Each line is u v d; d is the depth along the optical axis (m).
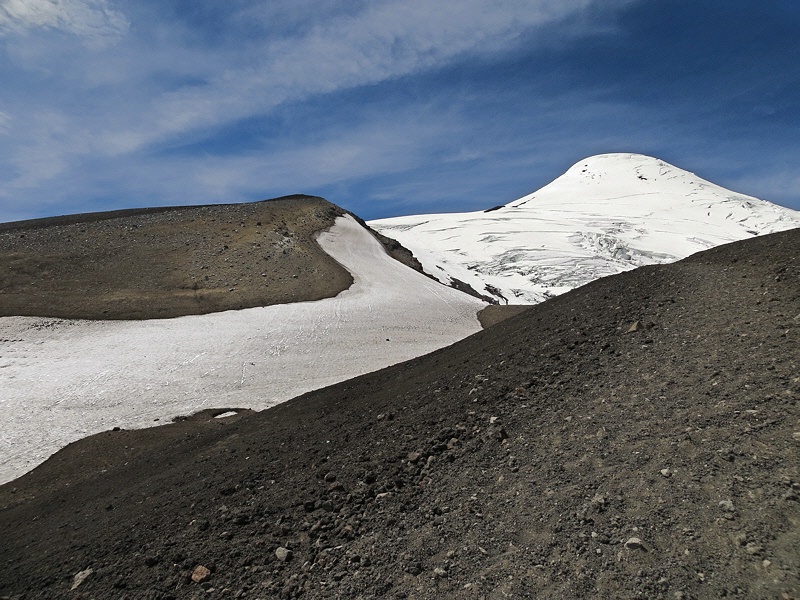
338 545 6.06
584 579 4.60
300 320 38.69
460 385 10.25
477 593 4.83
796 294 8.90
